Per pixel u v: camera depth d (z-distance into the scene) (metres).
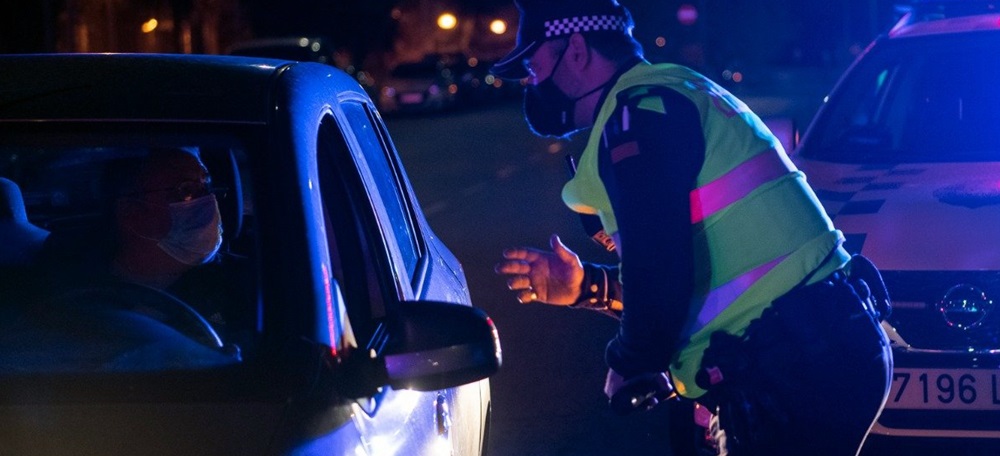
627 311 3.26
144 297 3.20
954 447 5.13
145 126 3.20
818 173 6.16
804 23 85.56
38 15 31.48
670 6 74.56
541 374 8.23
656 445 6.80
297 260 3.00
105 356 2.99
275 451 2.64
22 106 3.26
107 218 3.80
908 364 5.13
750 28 84.31
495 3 71.06
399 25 65.38
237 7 47.12
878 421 5.18
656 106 3.29
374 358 3.05
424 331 3.08
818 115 6.98
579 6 3.47
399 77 43.44
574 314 9.89
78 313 3.10
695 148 3.28
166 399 2.76
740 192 3.31
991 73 6.88
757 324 3.31
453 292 4.51
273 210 3.07
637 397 3.46
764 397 3.29
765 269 3.31
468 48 70.19
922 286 5.15
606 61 3.48
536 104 3.60
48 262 3.80
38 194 4.36
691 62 71.06
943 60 6.98
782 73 74.00
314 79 3.62
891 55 7.16
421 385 3.03
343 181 3.59
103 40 36.41
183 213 3.73
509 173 22.64
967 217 5.31
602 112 3.45
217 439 2.66
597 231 3.76
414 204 4.69
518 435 6.99
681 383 3.48
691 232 3.27
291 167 3.13
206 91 3.32
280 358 2.86
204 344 3.13
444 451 3.52
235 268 3.80
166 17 41.06
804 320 3.28
